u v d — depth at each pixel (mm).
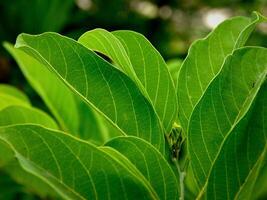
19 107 475
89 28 1303
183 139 390
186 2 1583
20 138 331
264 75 348
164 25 1467
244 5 1665
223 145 350
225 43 415
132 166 359
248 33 402
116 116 379
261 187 444
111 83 374
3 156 374
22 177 426
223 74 361
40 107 958
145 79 390
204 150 370
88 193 346
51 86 576
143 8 1553
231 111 365
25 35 363
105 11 1353
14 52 592
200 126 367
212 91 363
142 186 355
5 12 1118
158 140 381
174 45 1505
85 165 343
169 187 366
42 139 333
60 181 340
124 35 384
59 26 1139
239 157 358
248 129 356
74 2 1232
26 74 585
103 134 563
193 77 400
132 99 377
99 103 376
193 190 486
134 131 382
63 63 370
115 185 351
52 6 1120
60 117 581
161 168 364
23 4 1118
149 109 377
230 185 362
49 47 367
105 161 344
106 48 390
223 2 1638
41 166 335
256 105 361
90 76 373
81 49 368
